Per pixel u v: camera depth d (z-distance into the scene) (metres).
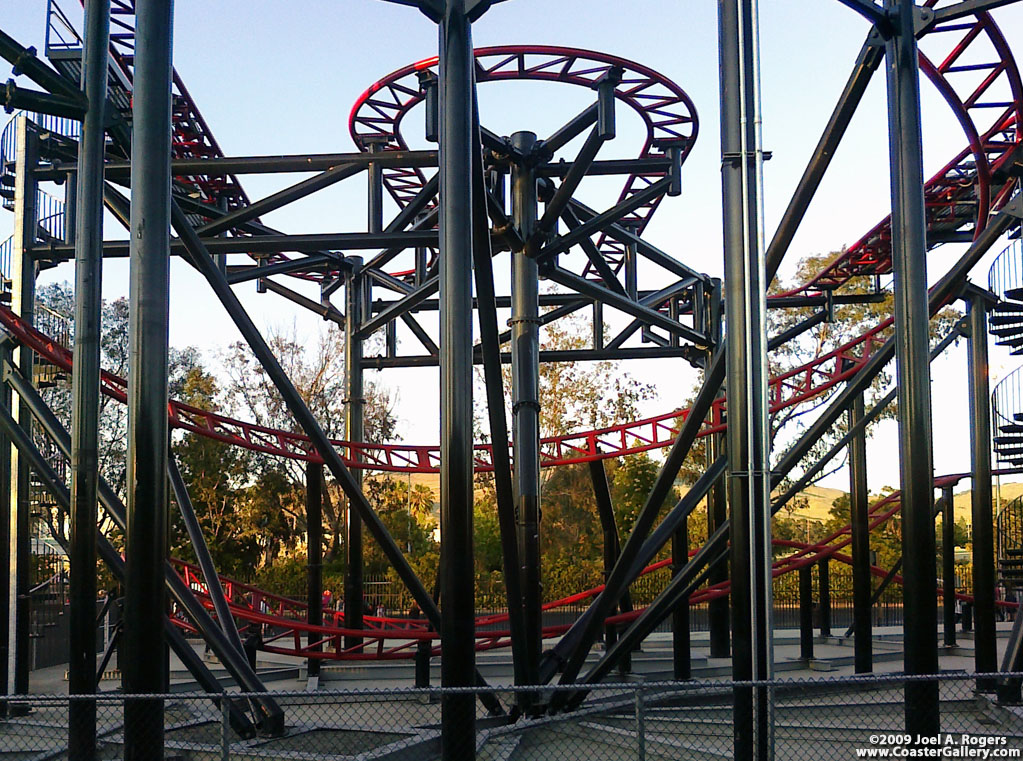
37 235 15.20
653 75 14.71
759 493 8.98
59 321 17.50
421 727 12.00
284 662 20.58
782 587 37.38
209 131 18.50
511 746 10.77
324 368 45.06
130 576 8.64
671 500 46.66
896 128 9.97
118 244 14.57
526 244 14.78
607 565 18.92
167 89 9.17
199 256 11.83
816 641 24.58
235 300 11.98
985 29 13.30
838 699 14.64
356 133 17.47
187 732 11.48
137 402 8.77
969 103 14.91
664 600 12.51
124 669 8.62
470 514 8.70
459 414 8.75
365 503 12.23
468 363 8.87
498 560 41.84
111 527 40.66
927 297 9.70
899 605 36.78
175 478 13.95
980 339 15.94
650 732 10.61
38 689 17.55
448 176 9.10
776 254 11.97
